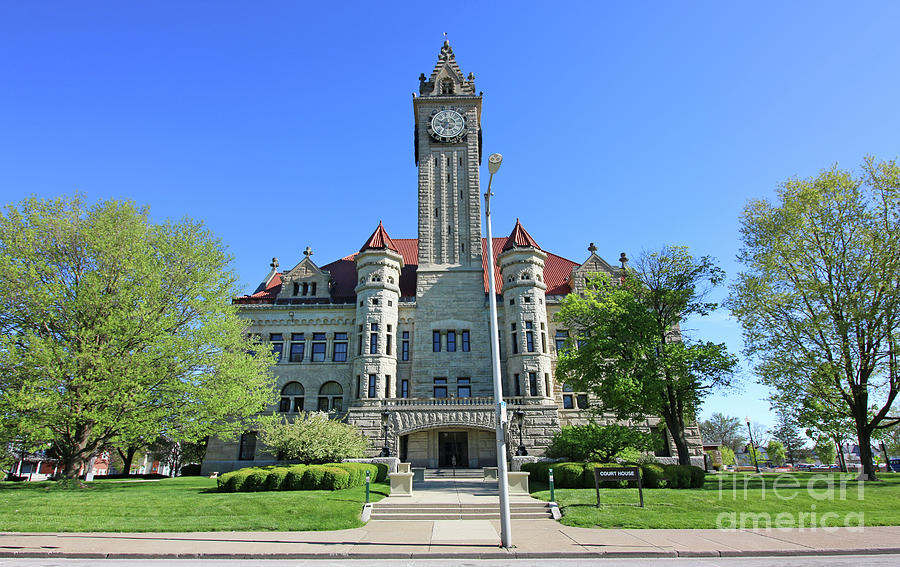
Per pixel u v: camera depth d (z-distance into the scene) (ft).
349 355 158.92
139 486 97.60
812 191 110.93
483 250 171.22
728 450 287.48
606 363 111.96
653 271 115.24
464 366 155.63
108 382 88.84
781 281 113.70
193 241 111.04
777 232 113.91
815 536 52.19
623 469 70.64
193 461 209.36
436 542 50.96
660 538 51.88
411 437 146.61
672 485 88.22
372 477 102.68
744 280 116.26
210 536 53.72
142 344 97.19
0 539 52.03
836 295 108.27
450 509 68.54
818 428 108.78
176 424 100.53
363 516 65.36
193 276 107.24
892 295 100.12
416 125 195.42
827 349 106.93
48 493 81.87
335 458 109.29
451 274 167.02
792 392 109.29
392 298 159.02
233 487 83.87
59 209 103.19
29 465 249.14
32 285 91.35
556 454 115.96
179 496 76.79
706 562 42.45
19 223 97.55
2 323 92.27
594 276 127.54
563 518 63.00
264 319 163.12
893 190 106.52
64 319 94.27
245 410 108.27
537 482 102.47
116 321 90.58
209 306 106.63
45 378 86.07
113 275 100.42
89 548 47.93
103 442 99.81
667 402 105.70
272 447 113.60
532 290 155.53
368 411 139.95
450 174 181.06
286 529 57.11
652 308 114.73
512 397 142.82
